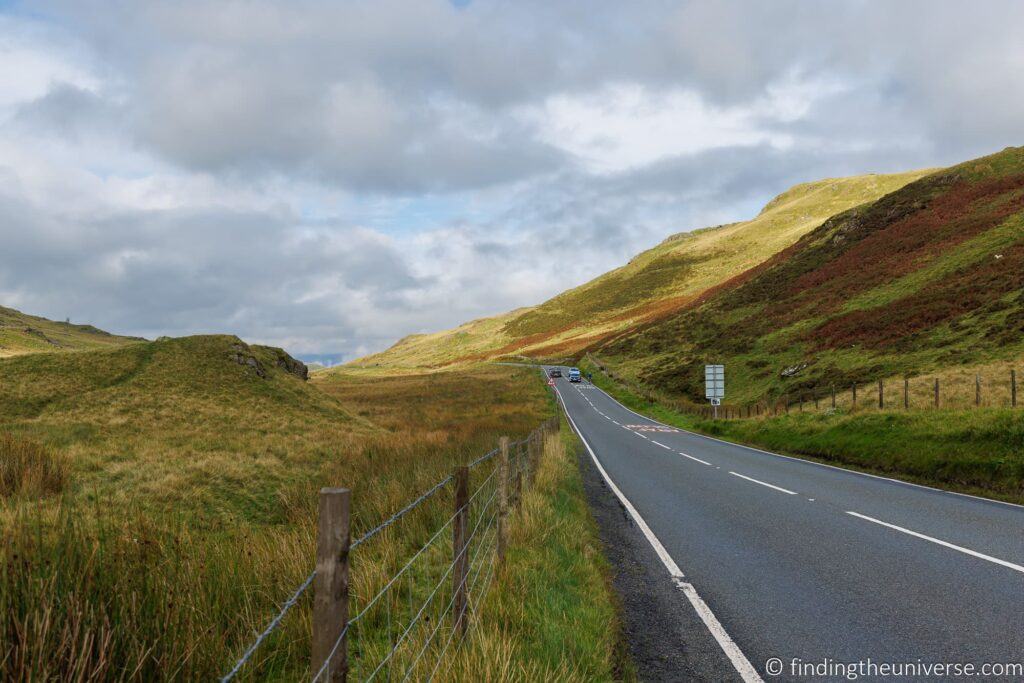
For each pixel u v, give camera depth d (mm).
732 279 92312
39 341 73688
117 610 3193
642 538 8375
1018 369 24734
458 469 4297
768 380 42531
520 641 4055
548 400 48500
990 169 64250
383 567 5121
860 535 8305
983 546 7566
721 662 4426
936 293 41031
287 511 10797
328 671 2213
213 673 3141
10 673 2547
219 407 24422
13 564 3180
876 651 4551
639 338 79750
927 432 15953
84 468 13422
